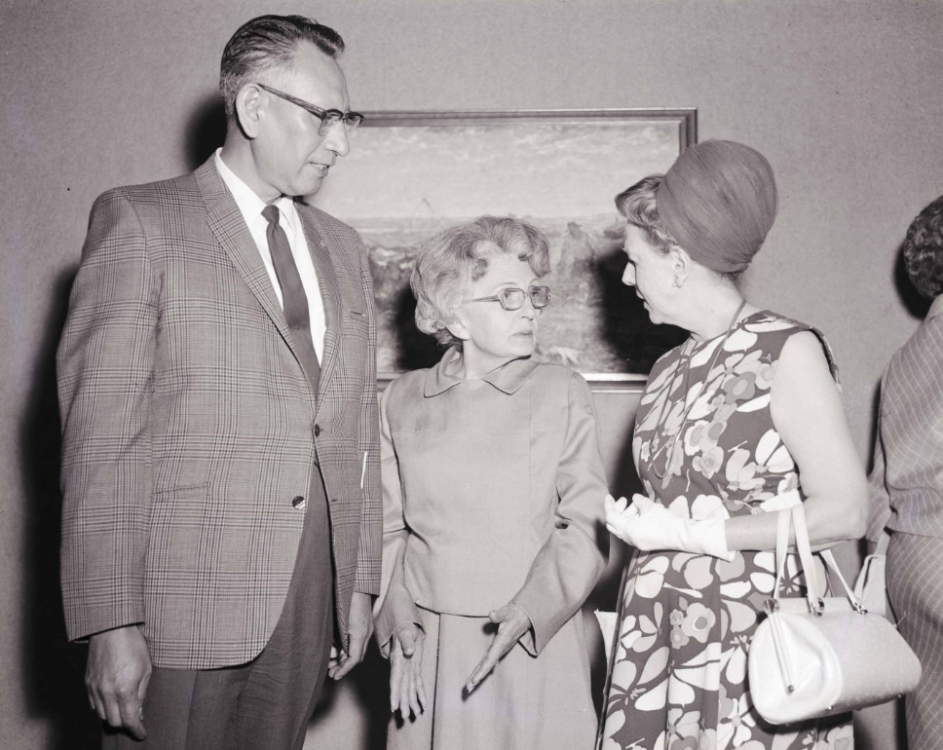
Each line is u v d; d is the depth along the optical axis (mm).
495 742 1842
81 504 1552
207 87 2906
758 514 1570
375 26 2914
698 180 1656
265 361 1707
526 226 2086
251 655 1635
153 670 1621
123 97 2912
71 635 1541
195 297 1663
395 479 2076
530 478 1940
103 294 1617
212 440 1650
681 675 1588
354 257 2057
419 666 1914
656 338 2816
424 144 2865
